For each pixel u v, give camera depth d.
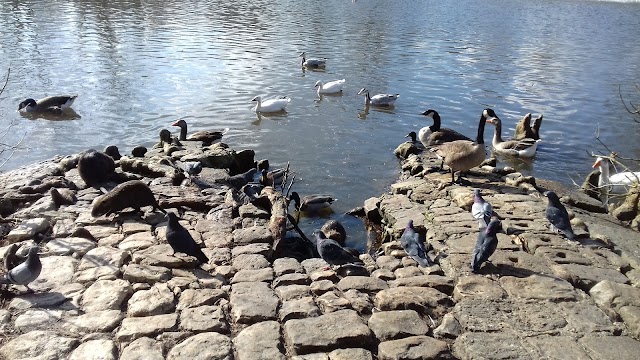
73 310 6.09
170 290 6.58
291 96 20.34
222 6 44.31
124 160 11.75
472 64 25.92
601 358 5.38
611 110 19.16
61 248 7.53
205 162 12.72
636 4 54.75
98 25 32.47
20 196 9.29
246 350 5.45
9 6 38.16
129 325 5.82
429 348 5.51
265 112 18.19
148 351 5.38
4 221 8.34
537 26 39.38
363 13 44.00
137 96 19.25
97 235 8.05
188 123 16.86
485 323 5.95
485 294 6.53
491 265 7.25
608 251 7.79
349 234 10.47
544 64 26.23
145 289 6.60
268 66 24.56
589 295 6.67
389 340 5.70
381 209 10.62
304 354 5.47
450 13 45.72
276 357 5.35
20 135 15.45
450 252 7.66
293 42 30.22
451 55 27.92
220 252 7.70
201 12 40.16
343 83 21.03
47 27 31.02
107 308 6.15
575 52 29.52
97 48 26.19
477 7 50.56
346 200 12.06
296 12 42.97
